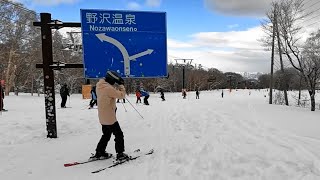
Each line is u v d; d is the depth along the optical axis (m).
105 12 9.57
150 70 9.92
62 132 9.59
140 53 9.87
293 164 5.31
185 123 10.91
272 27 30.41
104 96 5.90
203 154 6.19
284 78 35.06
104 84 5.99
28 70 52.56
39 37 48.38
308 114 16.95
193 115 13.14
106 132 6.12
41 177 5.22
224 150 6.40
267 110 18.78
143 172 5.25
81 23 9.38
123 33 9.73
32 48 48.09
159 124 11.05
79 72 60.00
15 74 49.56
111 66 9.65
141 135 8.73
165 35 10.04
